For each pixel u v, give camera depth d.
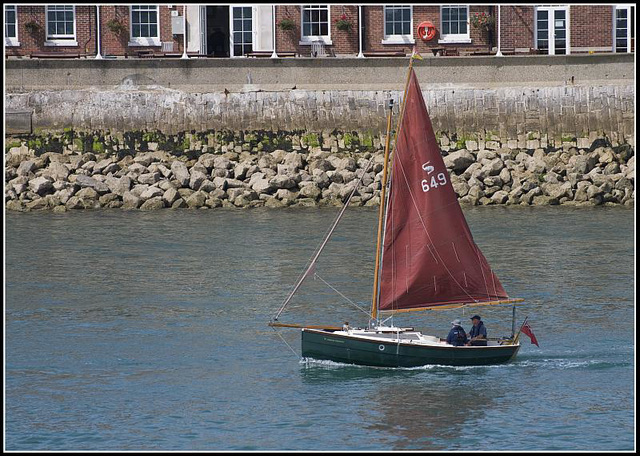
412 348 94.00
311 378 91.38
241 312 111.50
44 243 147.25
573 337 102.31
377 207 178.12
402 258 97.00
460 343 95.19
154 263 134.00
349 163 186.50
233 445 77.19
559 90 191.00
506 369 93.88
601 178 179.50
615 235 149.00
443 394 87.31
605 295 116.19
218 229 157.38
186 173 185.12
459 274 97.44
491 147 191.75
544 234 150.38
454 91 192.88
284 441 77.81
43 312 111.31
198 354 97.69
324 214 171.12
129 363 95.25
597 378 91.25
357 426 80.31
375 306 97.50
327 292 119.56
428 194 96.75
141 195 181.38
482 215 168.00
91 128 195.00
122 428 80.38
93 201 181.00
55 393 87.62
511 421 81.25
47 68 197.38
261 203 180.25
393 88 196.88
